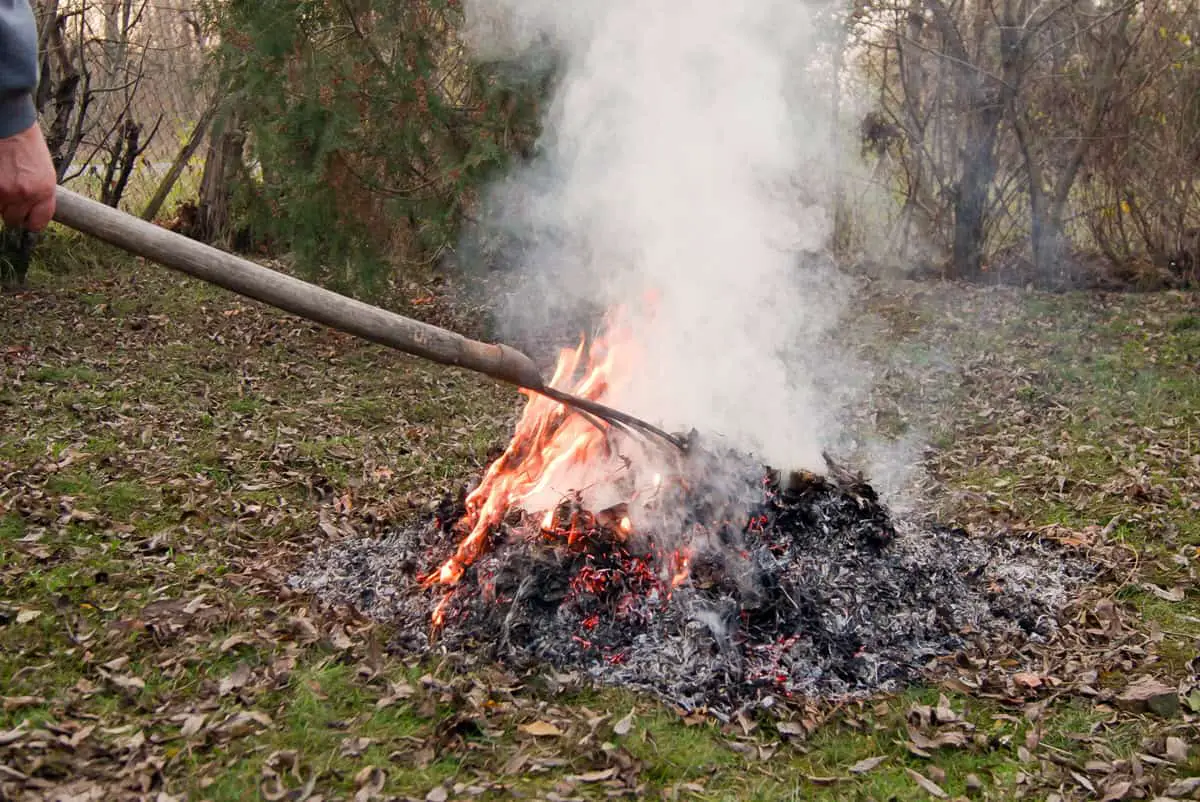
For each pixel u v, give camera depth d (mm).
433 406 6625
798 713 3053
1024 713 3084
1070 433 6199
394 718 2955
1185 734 3023
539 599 3412
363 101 7645
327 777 2689
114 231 2346
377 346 8000
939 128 10812
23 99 1868
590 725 2902
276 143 7645
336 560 4035
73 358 7031
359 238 8180
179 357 7324
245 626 3451
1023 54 10094
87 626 3408
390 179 8109
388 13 7402
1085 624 3729
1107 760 2887
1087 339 8430
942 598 3756
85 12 10125
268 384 6910
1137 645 3572
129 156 10188
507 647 3289
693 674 3186
